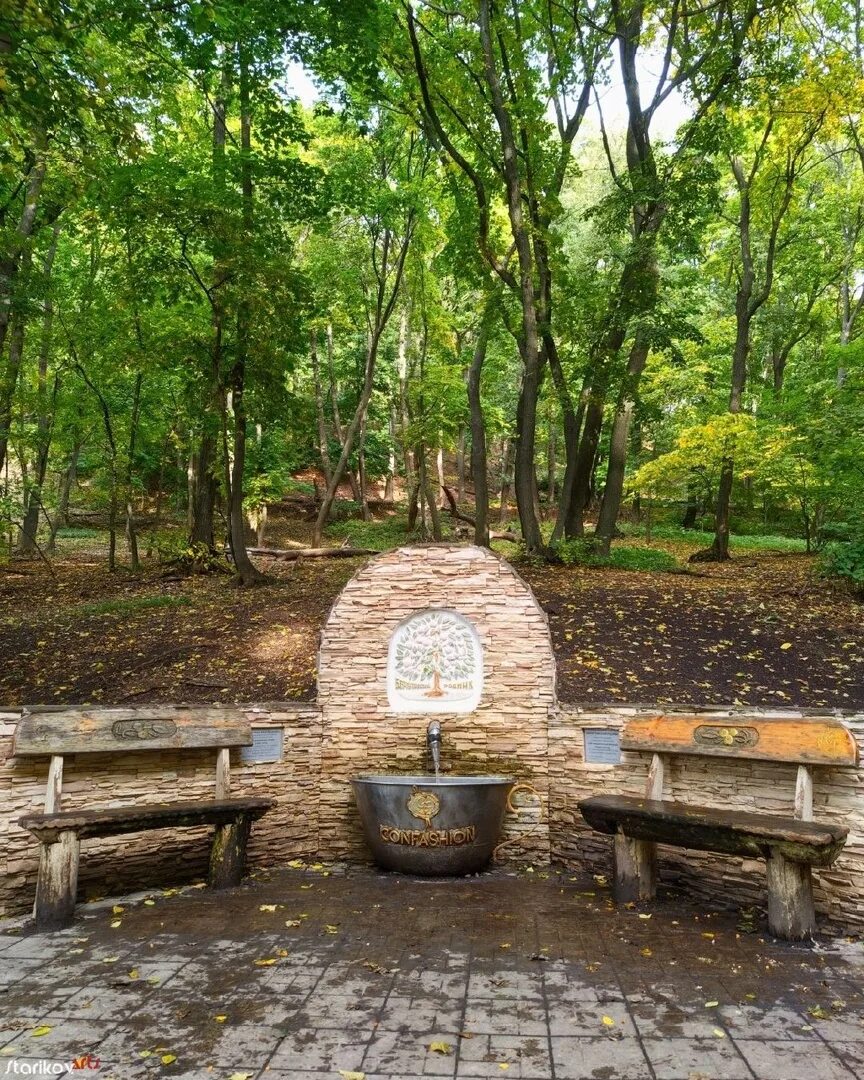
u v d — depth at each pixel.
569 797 4.96
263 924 3.78
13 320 13.11
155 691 7.18
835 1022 2.74
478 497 14.36
